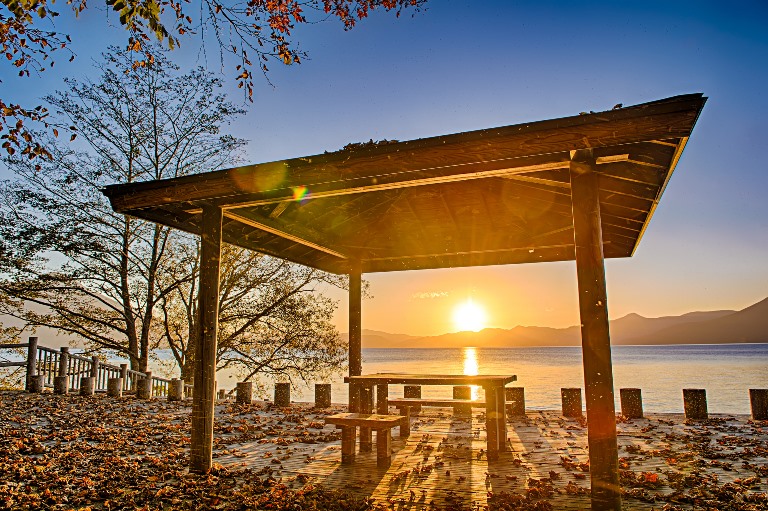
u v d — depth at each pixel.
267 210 6.74
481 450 6.62
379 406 7.87
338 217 7.95
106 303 16.81
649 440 7.00
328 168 4.92
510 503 4.41
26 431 7.84
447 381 6.45
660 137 3.87
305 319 17.61
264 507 4.33
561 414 9.82
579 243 4.09
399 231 8.88
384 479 5.25
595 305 3.98
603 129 4.01
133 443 7.15
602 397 3.87
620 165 4.96
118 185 5.89
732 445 6.68
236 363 17.97
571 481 5.10
